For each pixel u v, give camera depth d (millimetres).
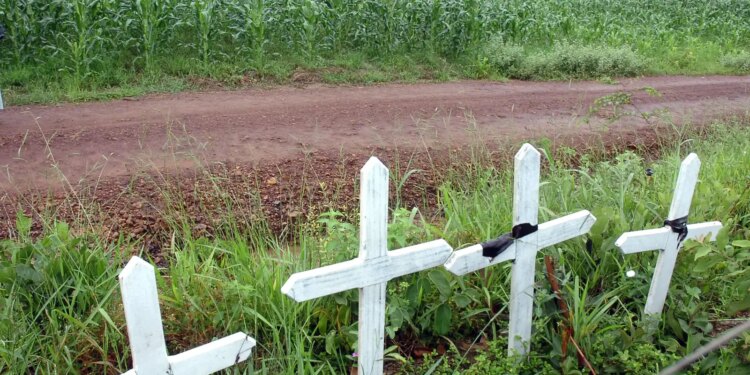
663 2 20359
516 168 2898
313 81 10391
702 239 3580
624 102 6328
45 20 9609
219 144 6633
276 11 11539
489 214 4434
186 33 11188
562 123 8289
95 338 3098
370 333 2793
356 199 5395
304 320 3312
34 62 9586
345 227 3469
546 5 16812
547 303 3439
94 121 7332
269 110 8297
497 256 2965
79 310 3240
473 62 12336
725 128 7426
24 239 3496
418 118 8242
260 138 6934
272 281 3395
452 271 2855
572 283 3641
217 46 10719
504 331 3449
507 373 3111
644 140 7508
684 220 3383
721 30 18750
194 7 10469
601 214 3840
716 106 10188
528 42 14883
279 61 10836
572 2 18609
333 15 11820
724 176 5480
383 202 2605
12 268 3197
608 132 7785
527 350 3215
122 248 4281
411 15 12453
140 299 2176
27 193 5074
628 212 4406
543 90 11016
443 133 7547
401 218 3701
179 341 3199
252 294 3266
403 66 11734
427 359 3221
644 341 3303
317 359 3250
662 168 5547
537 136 7422
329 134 7262
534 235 3059
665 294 3492
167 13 10195
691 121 8539
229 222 4539
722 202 4570
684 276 3807
